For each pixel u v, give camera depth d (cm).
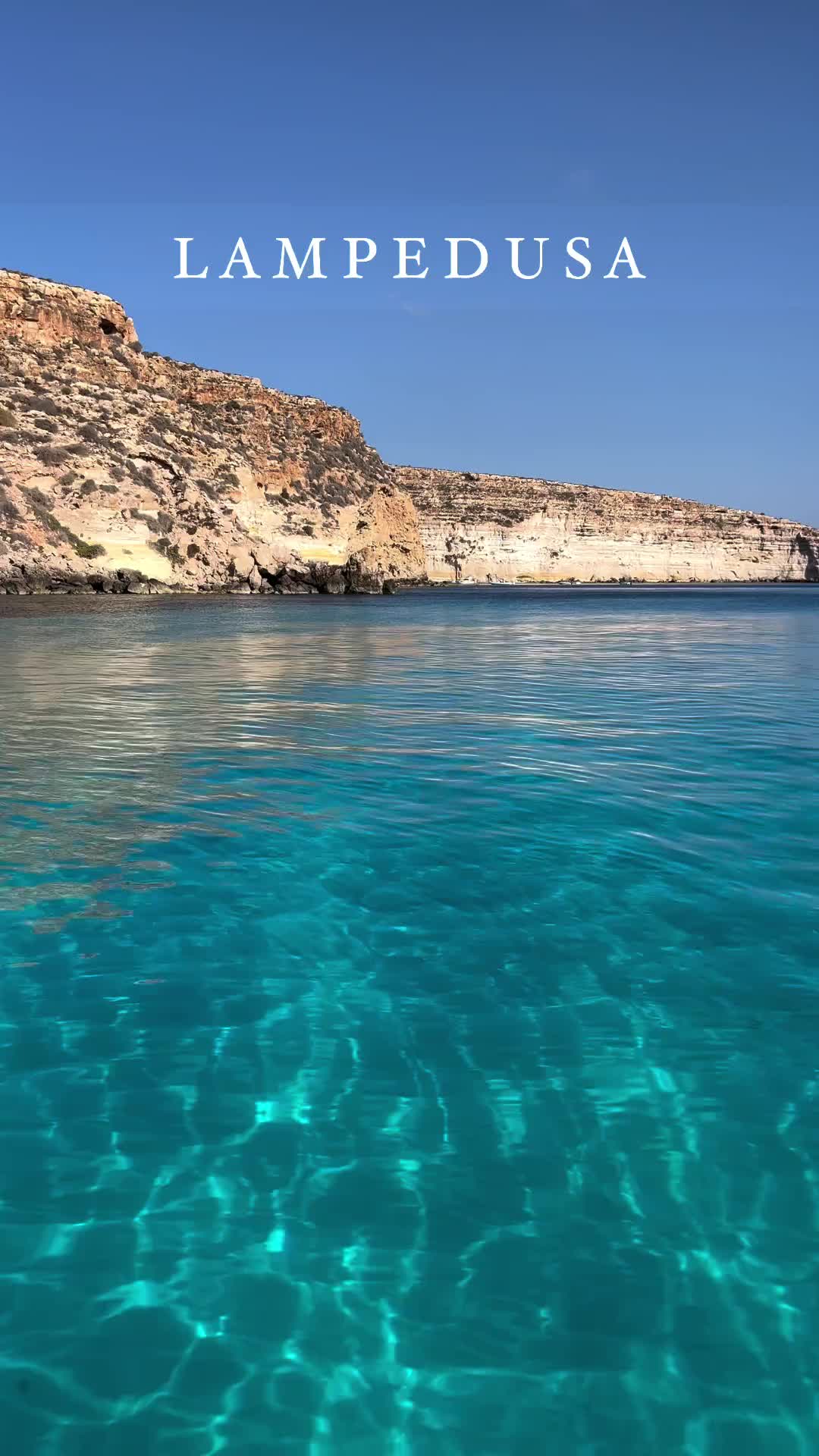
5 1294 276
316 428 10081
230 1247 294
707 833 712
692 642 2795
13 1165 333
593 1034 422
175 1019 436
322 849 676
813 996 457
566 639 2881
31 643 2464
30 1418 237
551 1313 269
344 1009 445
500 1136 350
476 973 483
